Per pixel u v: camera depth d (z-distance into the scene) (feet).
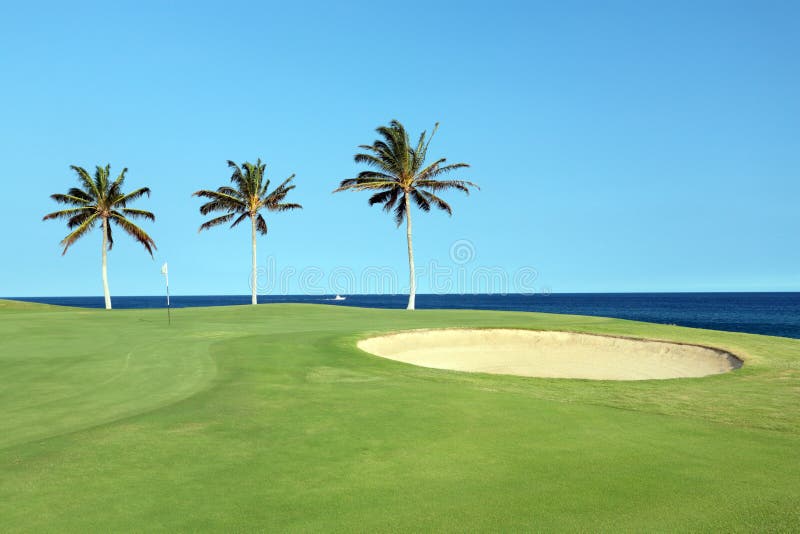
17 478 19.11
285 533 14.76
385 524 15.35
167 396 33.99
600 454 22.09
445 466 20.53
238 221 168.76
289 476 19.40
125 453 22.08
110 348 54.24
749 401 33.68
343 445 23.34
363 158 150.51
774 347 62.28
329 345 57.11
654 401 33.42
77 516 15.88
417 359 67.82
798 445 23.56
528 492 17.87
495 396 34.30
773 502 17.03
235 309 115.65
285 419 27.89
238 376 40.60
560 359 69.41
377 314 105.91
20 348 54.24
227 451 22.40
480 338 75.97
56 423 27.37
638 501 17.08
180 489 18.08
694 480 19.03
